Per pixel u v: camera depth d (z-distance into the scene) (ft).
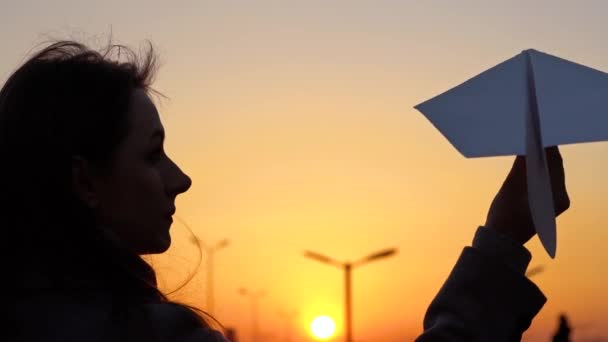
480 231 7.02
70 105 6.68
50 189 6.61
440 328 6.81
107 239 6.60
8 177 6.63
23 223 6.53
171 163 6.92
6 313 6.34
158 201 6.79
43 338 6.28
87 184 6.69
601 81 6.74
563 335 36.91
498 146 6.44
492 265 6.91
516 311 6.89
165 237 6.87
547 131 6.63
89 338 6.25
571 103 6.65
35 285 6.41
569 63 6.79
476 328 6.84
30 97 6.72
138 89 6.88
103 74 6.77
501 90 6.68
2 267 6.47
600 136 6.57
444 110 6.67
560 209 6.82
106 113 6.69
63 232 6.55
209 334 6.35
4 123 6.72
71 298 6.39
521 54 6.82
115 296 6.40
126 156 6.72
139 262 6.67
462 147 6.47
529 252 6.97
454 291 6.93
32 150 6.63
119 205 6.73
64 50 7.04
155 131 6.83
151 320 6.31
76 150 6.64
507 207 6.98
